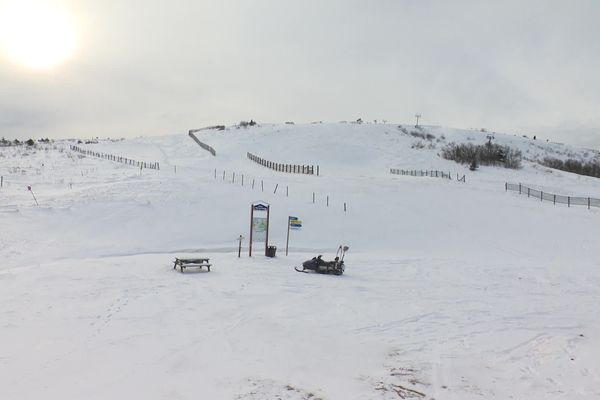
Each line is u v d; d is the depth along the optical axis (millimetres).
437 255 25000
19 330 10547
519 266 21547
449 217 34250
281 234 29328
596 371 8289
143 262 20062
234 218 31547
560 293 15984
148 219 29922
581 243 27781
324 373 8461
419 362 9000
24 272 17031
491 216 34812
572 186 58156
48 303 12820
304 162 74438
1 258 20969
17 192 35000
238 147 85812
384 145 92188
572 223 32844
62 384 7824
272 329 11039
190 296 14117
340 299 14344
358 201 38000
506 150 85375
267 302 13719
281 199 37094
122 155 77062
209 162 68125
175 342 10000
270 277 17750
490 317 12414
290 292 15141
